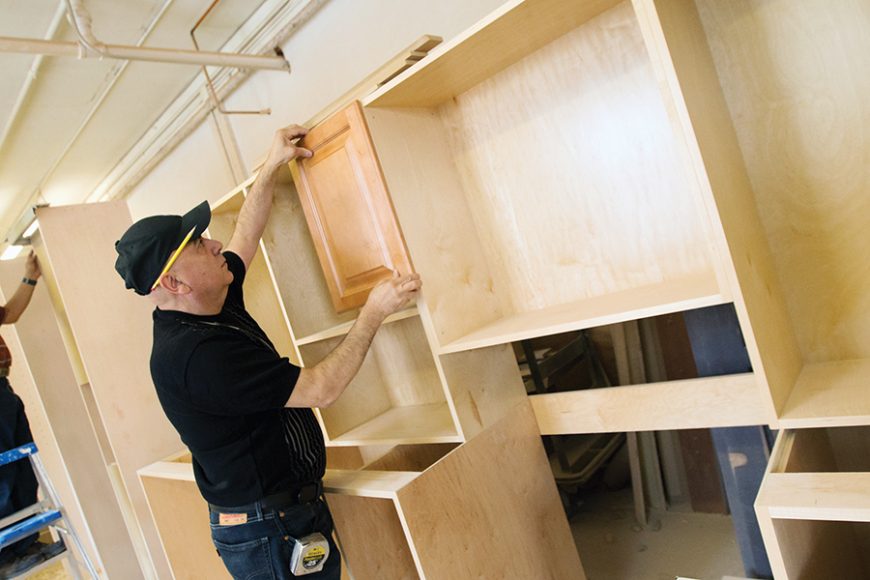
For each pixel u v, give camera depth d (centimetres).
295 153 188
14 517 303
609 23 160
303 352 218
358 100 170
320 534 161
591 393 187
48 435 387
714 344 179
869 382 133
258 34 336
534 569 184
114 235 307
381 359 249
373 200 173
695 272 160
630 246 170
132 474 297
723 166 133
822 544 129
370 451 277
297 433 166
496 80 184
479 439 179
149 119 429
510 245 193
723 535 222
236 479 156
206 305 164
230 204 237
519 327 165
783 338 144
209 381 146
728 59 148
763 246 148
